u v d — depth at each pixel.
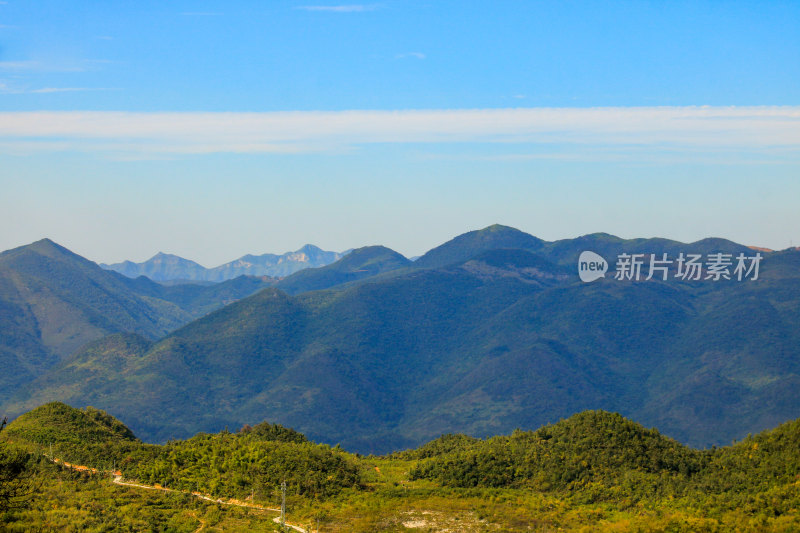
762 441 130.62
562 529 111.12
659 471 131.62
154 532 108.94
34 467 132.25
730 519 103.44
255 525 115.69
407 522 116.50
